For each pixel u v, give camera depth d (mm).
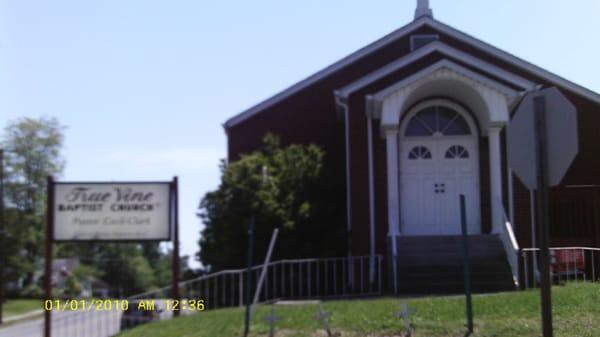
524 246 16312
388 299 11008
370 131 16516
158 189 10227
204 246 17234
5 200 49062
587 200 15844
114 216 10125
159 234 10188
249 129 21234
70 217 10055
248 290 9008
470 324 8078
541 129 6652
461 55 16188
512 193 16094
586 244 15648
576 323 8078
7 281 45250
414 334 8141
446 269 13719
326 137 21047
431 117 16984
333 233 16469
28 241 47844
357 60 21266
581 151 19094
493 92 15227
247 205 16453
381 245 16141
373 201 16312
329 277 15883
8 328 27234
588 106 19297
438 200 16688
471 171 16766
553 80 19375
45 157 51750
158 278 59438
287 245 16016
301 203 16781
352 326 8617
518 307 8914
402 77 16609
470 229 16531
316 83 21328
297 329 8758
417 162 16859
